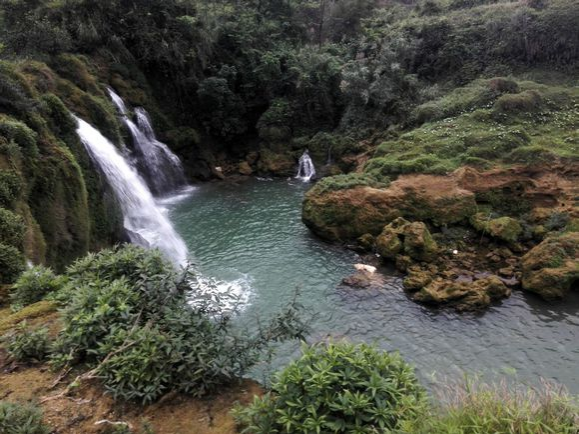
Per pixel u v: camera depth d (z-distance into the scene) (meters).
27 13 25.16
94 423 5.69
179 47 32.22
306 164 31.95
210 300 7.64
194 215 24.42
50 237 14.47
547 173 21.06
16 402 5.66
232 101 34.12
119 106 27.45
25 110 16.45
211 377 6.30
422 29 36.94
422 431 4.33
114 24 29.91
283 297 15.71
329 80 35.19
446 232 19.72
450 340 13.34
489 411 4.30
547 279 15.38
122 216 21.23
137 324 6.45
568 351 12.78
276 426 5.10
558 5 32.97
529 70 32.56
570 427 4.03
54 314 7.97
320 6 45.72
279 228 22.42
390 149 26.45
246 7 41.34
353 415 4.89
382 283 16.64
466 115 27.53
